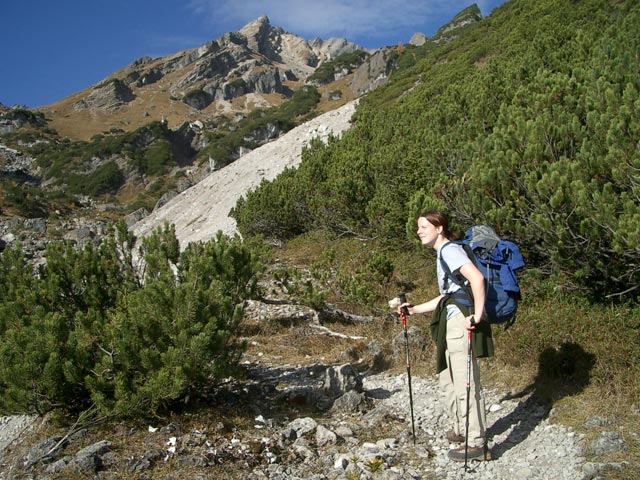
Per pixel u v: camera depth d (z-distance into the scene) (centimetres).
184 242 2881
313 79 13100
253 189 2989
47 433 508
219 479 425
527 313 643
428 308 478
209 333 513
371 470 439
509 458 444
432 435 499
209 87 17950
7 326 579
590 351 542
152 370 510
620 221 552
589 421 461
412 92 2661
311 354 770
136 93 17688
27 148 12144
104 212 7831
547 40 1505
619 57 881
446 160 1109
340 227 1533
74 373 502
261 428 519
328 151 2009
